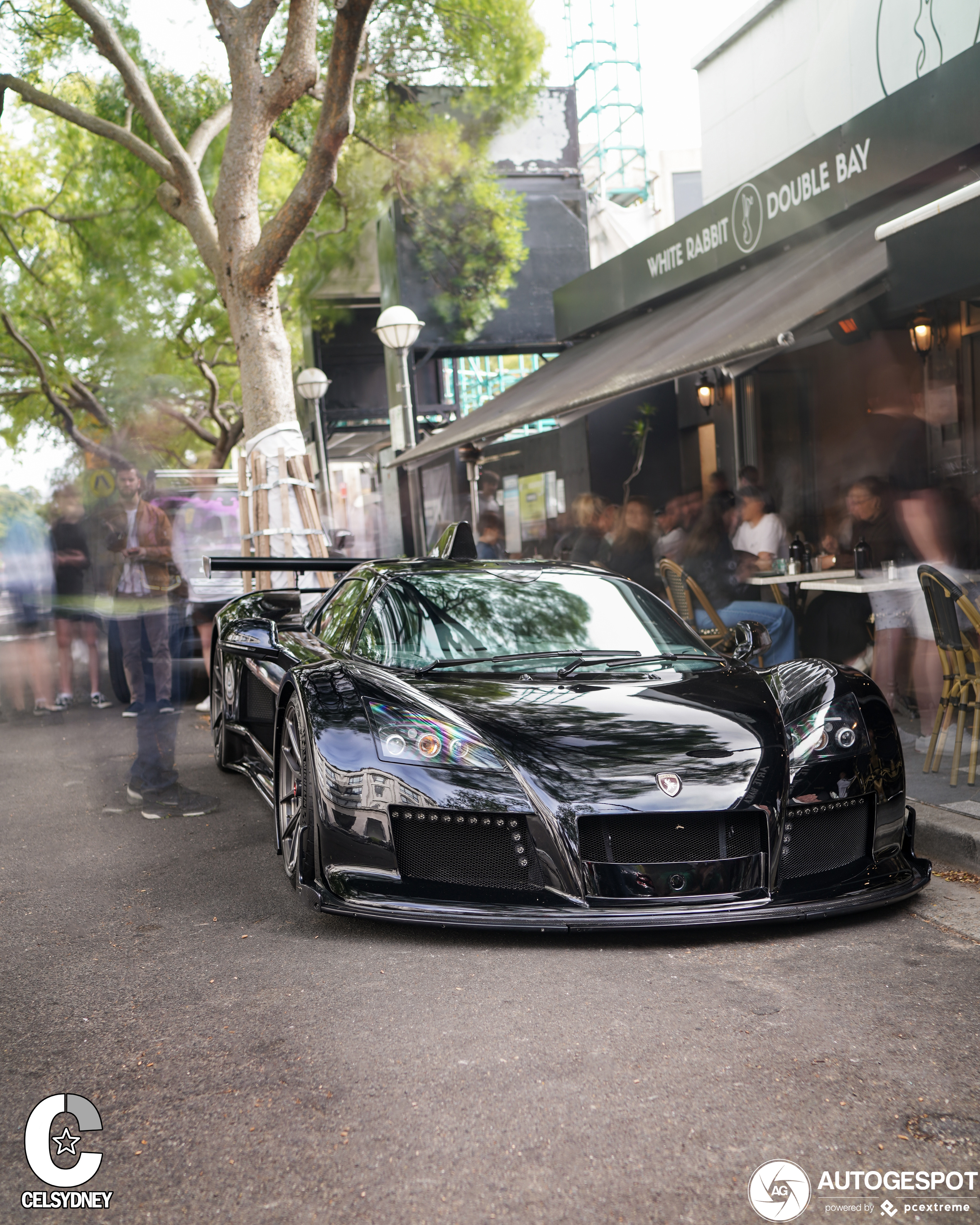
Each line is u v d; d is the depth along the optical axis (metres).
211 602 9.51
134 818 5.15
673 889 3.10
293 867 3.69
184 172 9.60
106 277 16.78
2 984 3.05
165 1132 2.15
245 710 5.50
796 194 8.73
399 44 12.48
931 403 9.12
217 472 11.05
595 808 3.07
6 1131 2.18
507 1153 2.03
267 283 8.98
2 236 18.78
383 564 4.93
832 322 7.12
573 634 4.28
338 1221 1.83
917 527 6.05
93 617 9.14
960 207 6.29
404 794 3.19
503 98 13.36
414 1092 2.28
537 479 15.15
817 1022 2.56
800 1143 2.03
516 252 15.82
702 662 4.18
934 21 8.32
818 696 3.57
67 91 12.30
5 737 7.95
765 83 10.95
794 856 3.23
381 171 14.16
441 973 2.95
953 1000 2.67
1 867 4.36
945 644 4.88
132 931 3.48
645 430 13.35
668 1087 2.26
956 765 4.64
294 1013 2.73
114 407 18.86
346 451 27.91
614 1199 1.86
